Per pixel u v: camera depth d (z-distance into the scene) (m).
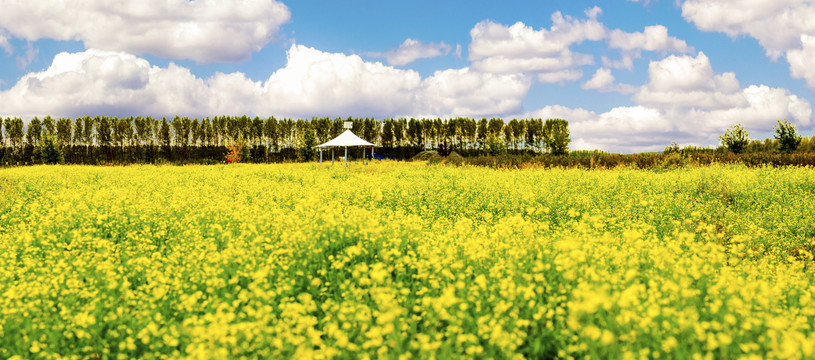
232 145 63.22
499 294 4.68
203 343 3.66
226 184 17.91
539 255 5.29
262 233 7.38
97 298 4.87
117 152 68.19
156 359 4.00
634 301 3.74
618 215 10.88
